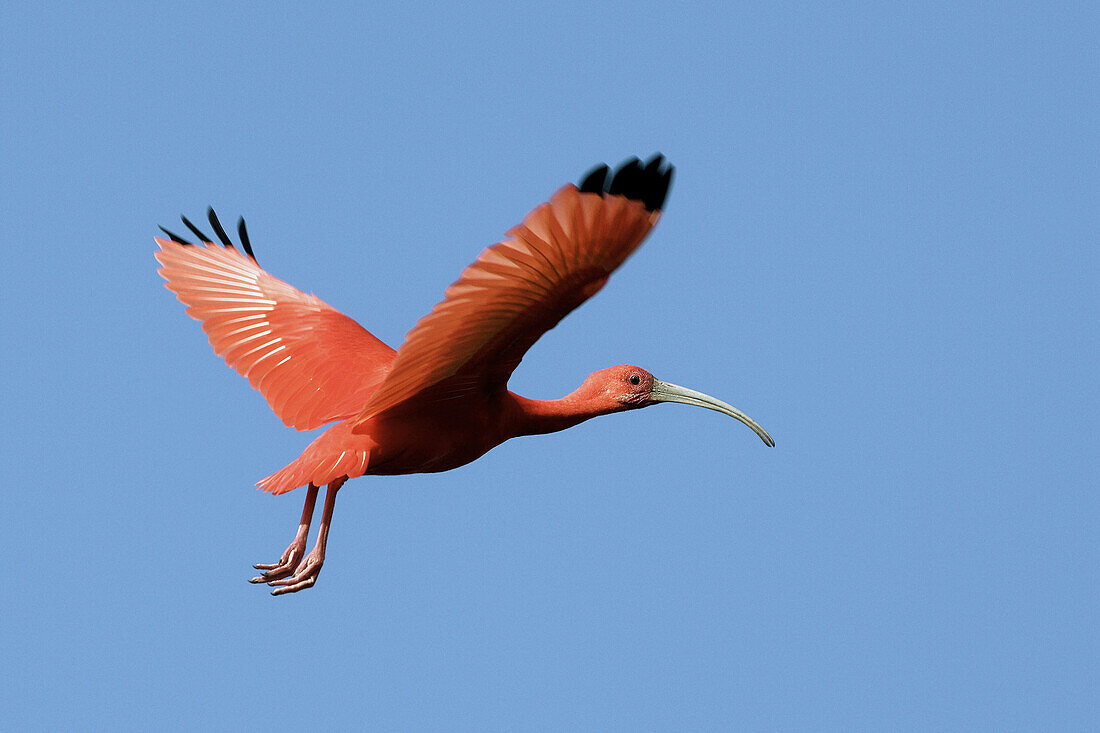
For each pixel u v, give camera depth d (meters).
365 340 14.59
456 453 13.16
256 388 14.12
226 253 15.28
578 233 10.23
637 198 10.24
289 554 12.79
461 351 11.74
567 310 11.32
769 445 14.54
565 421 14.13
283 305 14.88
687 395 14.50
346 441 12.58
